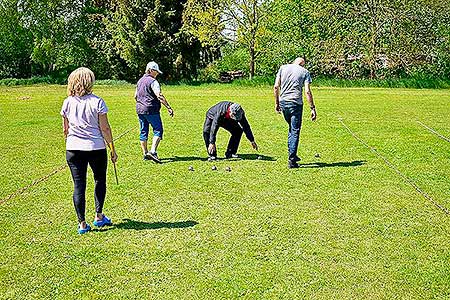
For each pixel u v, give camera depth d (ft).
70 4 151.33
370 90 104.83
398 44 124.88
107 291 15.53
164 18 134.41
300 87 30.27
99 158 19.69
